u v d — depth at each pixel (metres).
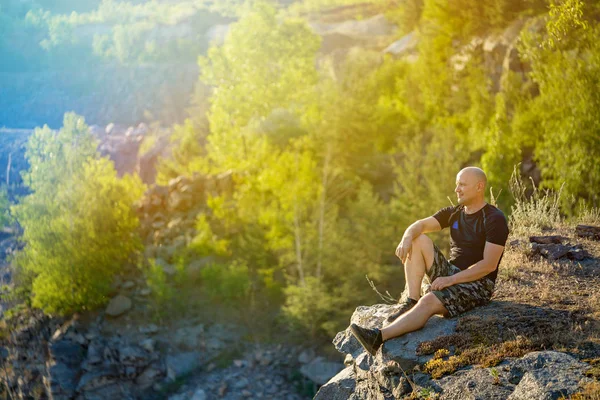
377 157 40.22
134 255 38.59
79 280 34.94
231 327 33.38
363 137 40.22
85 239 35.81
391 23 85.25
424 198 31.20
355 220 33.69
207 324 33.59
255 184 38.91
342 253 33.12
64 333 33.88
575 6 16.23
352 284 32.09
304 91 49.09
